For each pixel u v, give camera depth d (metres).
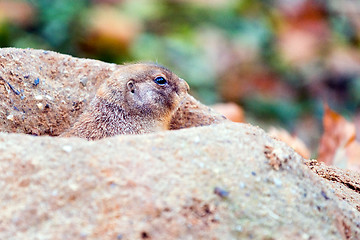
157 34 19.50
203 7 20.88
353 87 19.44
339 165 10.11
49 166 4.61
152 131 8.36
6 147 4.76
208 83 17.92
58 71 7.99
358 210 5.91
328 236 4.68
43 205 4.41
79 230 4.29
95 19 17.72
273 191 4.74
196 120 8.48
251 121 17.36
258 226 4.50
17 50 7.64
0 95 7.08
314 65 19.91
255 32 20.36
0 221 4.34
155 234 4.27
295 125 17.67
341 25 21.64
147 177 4.54
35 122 7.38
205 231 4.36
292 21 21.41
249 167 4.80
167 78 8.55
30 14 17.33
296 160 5.10
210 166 4.72
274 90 18.98
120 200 4.40
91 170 4.57
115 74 8.23
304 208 4.75
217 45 19.41
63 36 17.17
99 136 7.82
